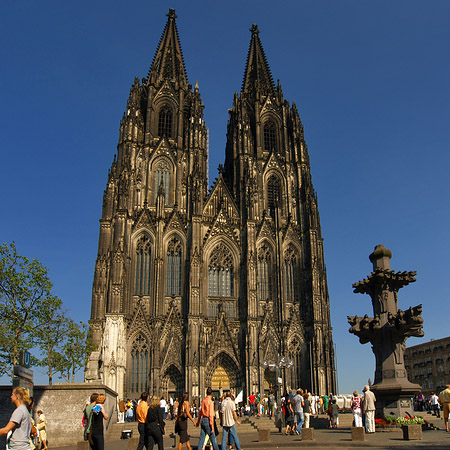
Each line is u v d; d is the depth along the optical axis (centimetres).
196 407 9362
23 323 7244
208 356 10344
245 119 12925
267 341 10612
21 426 1817
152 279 10781
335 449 3350
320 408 8625
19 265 7425
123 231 10712
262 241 11806
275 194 12562
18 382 2878
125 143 11806
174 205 11531
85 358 8844
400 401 4453
